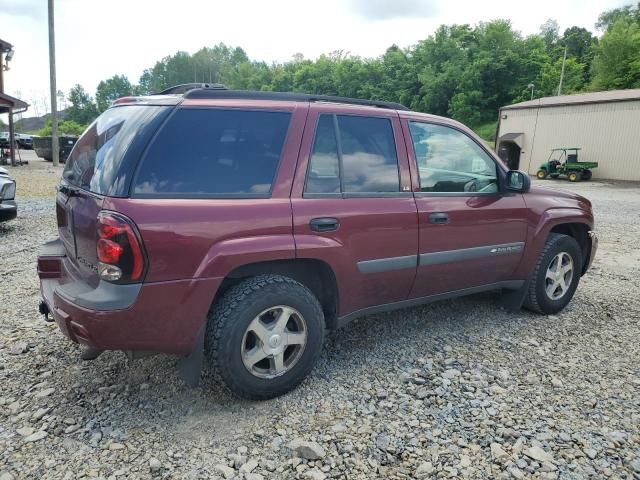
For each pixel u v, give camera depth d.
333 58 92.50
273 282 2.73
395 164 3.26
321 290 3.13
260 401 2.81
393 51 80.12
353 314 3.20
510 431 2.57
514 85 62.62
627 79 51.81
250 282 2.71
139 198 2.37
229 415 2.67
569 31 88.62
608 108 23.81
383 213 3.11
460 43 70.12
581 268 4.57
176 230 2.39
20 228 7.75
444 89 65.12
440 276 3.52
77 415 2.62
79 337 2.46
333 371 3.21
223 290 2.79
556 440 2.50
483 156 3.80
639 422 2.68
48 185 13.87
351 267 3.02
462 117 62.03
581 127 24.98
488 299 4.71
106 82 117.12
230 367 2.61
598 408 2.82
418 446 2.43
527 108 27.55
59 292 2.53
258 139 2.75
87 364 3.19
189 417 2.64
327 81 83.81
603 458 2.37
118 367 3.16
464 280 3.71
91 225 2.44
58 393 2.83
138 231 2.31
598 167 24.53
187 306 2.47
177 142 2.52
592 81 57.72
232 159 2.65
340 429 2.56
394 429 2.57
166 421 2.60
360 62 82.06
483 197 3.71
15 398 2.76
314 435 2.50
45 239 6.95
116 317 2.32
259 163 2.72
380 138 3.22
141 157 2.42
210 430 2.53
